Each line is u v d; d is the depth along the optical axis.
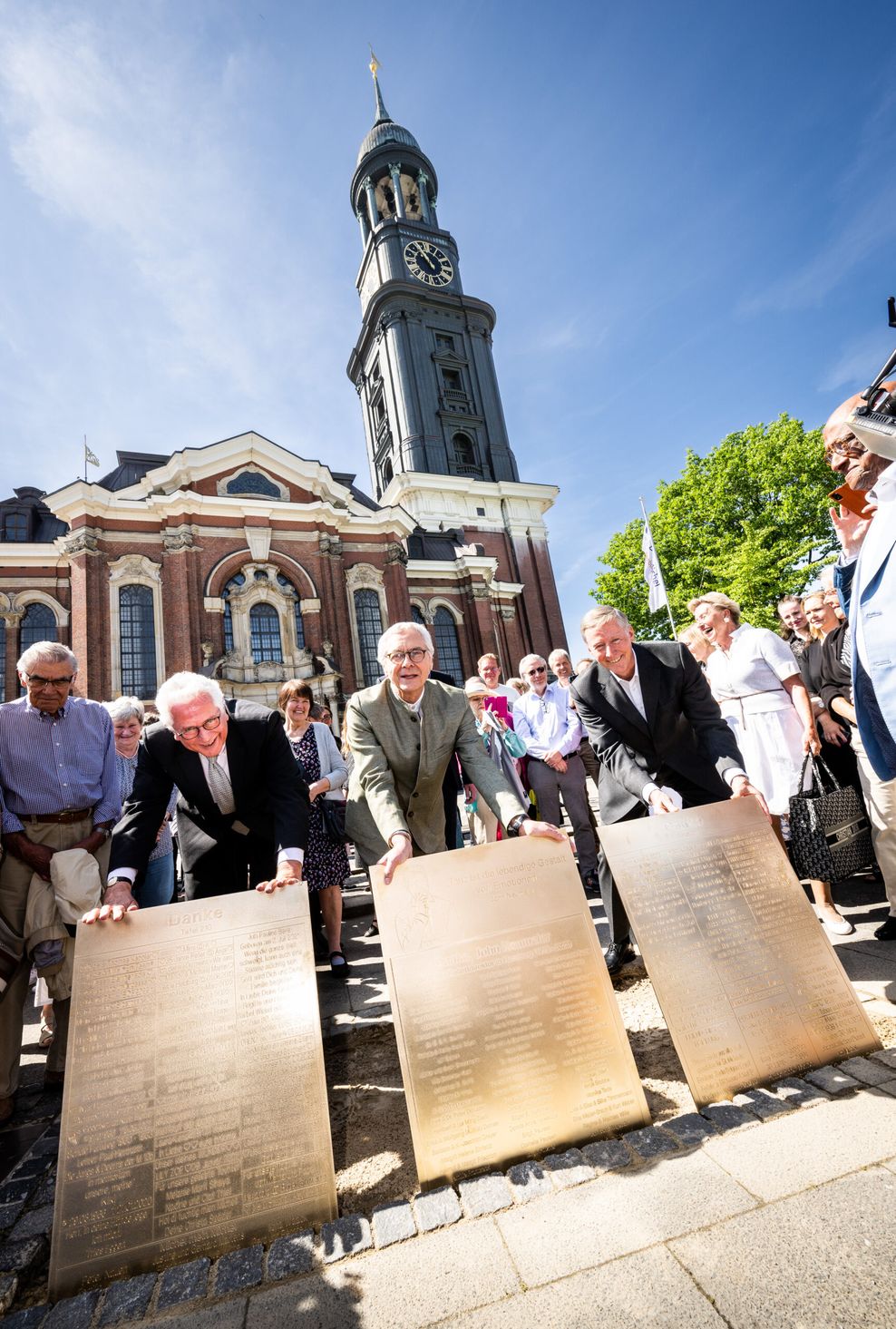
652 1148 1.86
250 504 22.17
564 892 2.34
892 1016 2.46
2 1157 2.45
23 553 21.59
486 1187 1.78
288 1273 1.58
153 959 2.08
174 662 20.36
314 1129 1.91
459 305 37.88
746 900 2.48
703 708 3.23
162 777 2.89
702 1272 1.39
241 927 2.17
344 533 24.52
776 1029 2.23
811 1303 1.27
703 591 24.62
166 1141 1.85
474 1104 1.97
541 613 33.66
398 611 24.34
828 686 4.05
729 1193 1.62
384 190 42.62
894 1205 1.49
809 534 23.12
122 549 21.16
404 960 2.13
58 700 3.24
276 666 21.05
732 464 24.55
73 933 3.03
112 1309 1.54
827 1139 1.77
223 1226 1.76
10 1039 2.85
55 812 3.15
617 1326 1.28
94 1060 1.92
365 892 6.08
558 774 5.49
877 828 3.27
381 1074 2.83
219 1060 1.97
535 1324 1.32
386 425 38.66
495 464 35.84
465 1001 2.11
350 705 3.28
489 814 5.47
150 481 22.44
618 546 28.58
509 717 6.36
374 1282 1.50
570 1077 2.06
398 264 38.06
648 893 2.39
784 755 3.90
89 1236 1.71
